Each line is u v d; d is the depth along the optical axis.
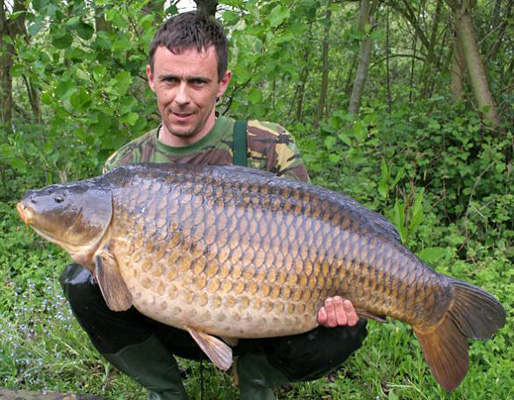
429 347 1.15
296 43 3.01
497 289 1.84
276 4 2.11
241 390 1.34
